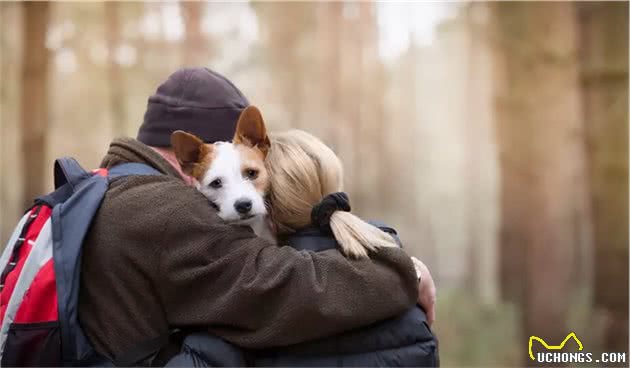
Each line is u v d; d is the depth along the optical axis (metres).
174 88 2.10
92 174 1.79
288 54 7.33
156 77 7.05
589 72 6.71
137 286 1.63
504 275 6.97
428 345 1.61
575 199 6.76
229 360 1.55
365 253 1.62
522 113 7.04
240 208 1.85
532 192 6.93
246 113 2.04
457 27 7.41
